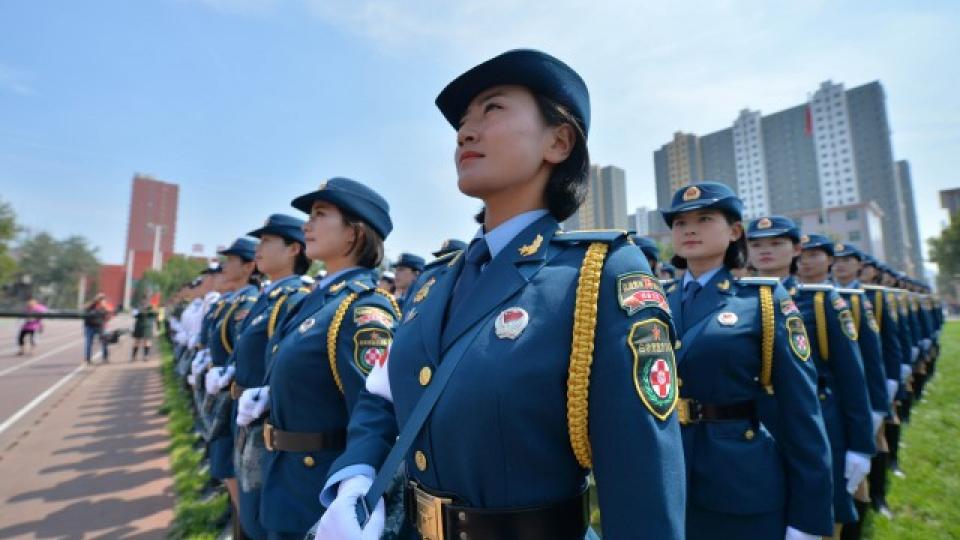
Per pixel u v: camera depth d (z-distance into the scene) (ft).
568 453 3.83
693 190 9.09
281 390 7.94
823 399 11.21
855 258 23.13
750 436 7.77
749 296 8.45
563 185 4.75
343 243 9.15
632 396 3.54
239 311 15.43
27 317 63.00
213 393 12.34
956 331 72.02
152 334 60.39
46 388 35.78
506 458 3.66
